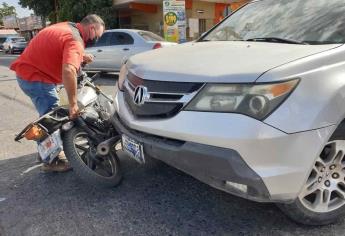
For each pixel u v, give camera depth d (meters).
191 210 3.14
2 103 7.89
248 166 2.36
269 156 2.35
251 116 2.35
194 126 2.48
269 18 3.67
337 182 2.81
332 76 2.52
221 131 2.38
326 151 2.71
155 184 3.59
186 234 2.81
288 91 2.38
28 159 4.36
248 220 2.96
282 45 2.94
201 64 2.73
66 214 3.13
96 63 11.96
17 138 3.51
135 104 2.91
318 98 2.42
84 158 3.53
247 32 3.66
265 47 2.93
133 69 3.14
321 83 2.46
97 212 3.15
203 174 2.55
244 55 2.76
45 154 3.51
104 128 3.56
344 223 2.89
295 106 2.37
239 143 2.33
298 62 2.47
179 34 14.41
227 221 2.96
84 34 3.68
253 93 2.36
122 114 3.11
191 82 2.58
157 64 2.95
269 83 2.36
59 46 3.50
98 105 3.72
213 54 2.94
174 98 2.65
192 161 2.53
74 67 3.33
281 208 2.76
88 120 3.49
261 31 3.54
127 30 11.66
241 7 4.34
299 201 2.68
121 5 22.61
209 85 2.50
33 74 3.64
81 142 3.56
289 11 3.58
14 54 33.88
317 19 3.22
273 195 2.43
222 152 2.39
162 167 3.93
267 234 2.78
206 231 2.84
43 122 3.42
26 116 6.65
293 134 2.35
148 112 2.79
